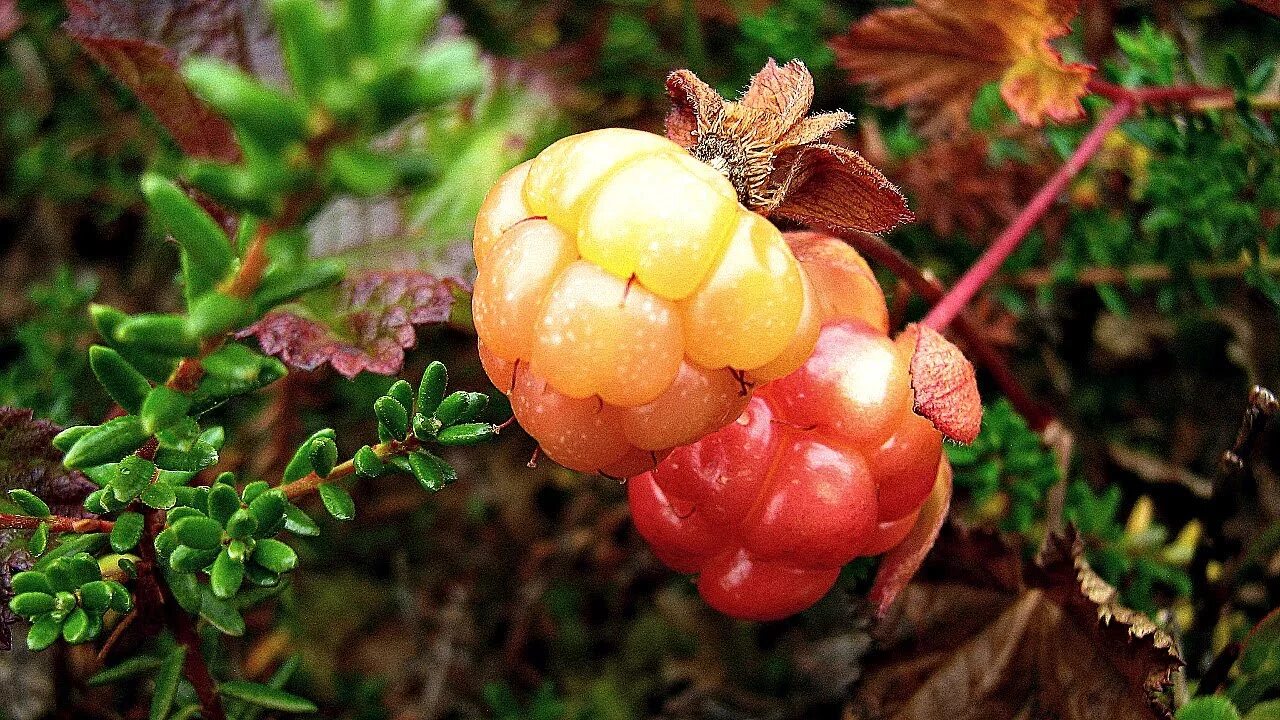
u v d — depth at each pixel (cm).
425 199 12
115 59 11
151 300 16
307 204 7
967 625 12
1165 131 13
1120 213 15
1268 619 11
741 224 9
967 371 10
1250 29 16
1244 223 13
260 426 15
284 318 11
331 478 10
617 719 15
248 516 9
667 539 10
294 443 14
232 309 7
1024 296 15
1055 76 13
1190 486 15
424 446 10
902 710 12
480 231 9
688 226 9
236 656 15
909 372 10
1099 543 13
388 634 16
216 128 11
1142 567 13
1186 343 16
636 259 9
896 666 12
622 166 9
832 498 10
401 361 11
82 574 9
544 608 16
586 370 9
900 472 10
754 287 9
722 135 10
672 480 10
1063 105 13
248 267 8
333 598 16
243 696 10
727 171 10
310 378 14
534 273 9
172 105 11
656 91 16
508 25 16
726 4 16
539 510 17
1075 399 16
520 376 9
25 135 16
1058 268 14
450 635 16
